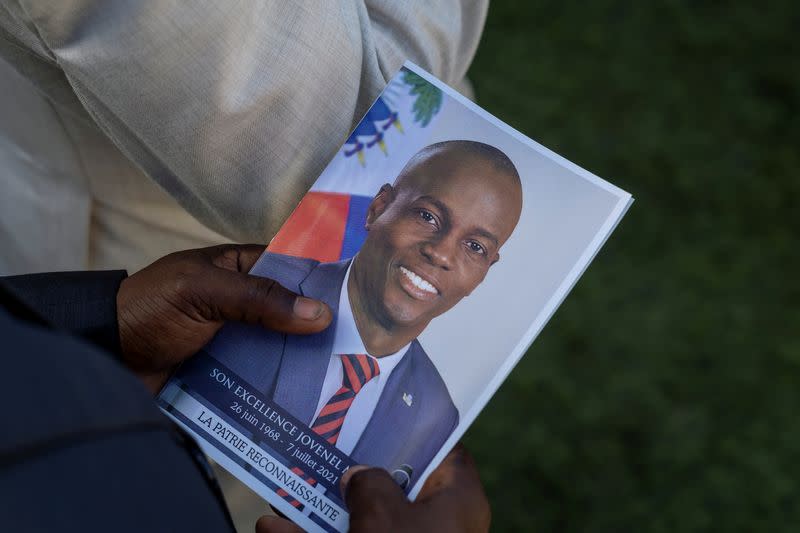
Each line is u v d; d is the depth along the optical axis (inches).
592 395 94.0
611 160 104.0
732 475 91.1
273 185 40.0
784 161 104.0
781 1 111.6
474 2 45.1
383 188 39.3
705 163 103.9
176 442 22.7
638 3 111.1
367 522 35.4
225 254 41.8
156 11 34.2
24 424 17.5
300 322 38.1
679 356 95.4
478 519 39.1
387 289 38.9
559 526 89.7
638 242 100.1
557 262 38.4
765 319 96.9
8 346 18.5
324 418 38.4
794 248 100.0
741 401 93.7
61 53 37.0
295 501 38.1
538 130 105.0
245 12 34.2
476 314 38.4
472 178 39.1
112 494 18.6
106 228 52.4
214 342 39.3
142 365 40.6
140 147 41.6
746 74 108.0
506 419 93.0
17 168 49.2
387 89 39.5
